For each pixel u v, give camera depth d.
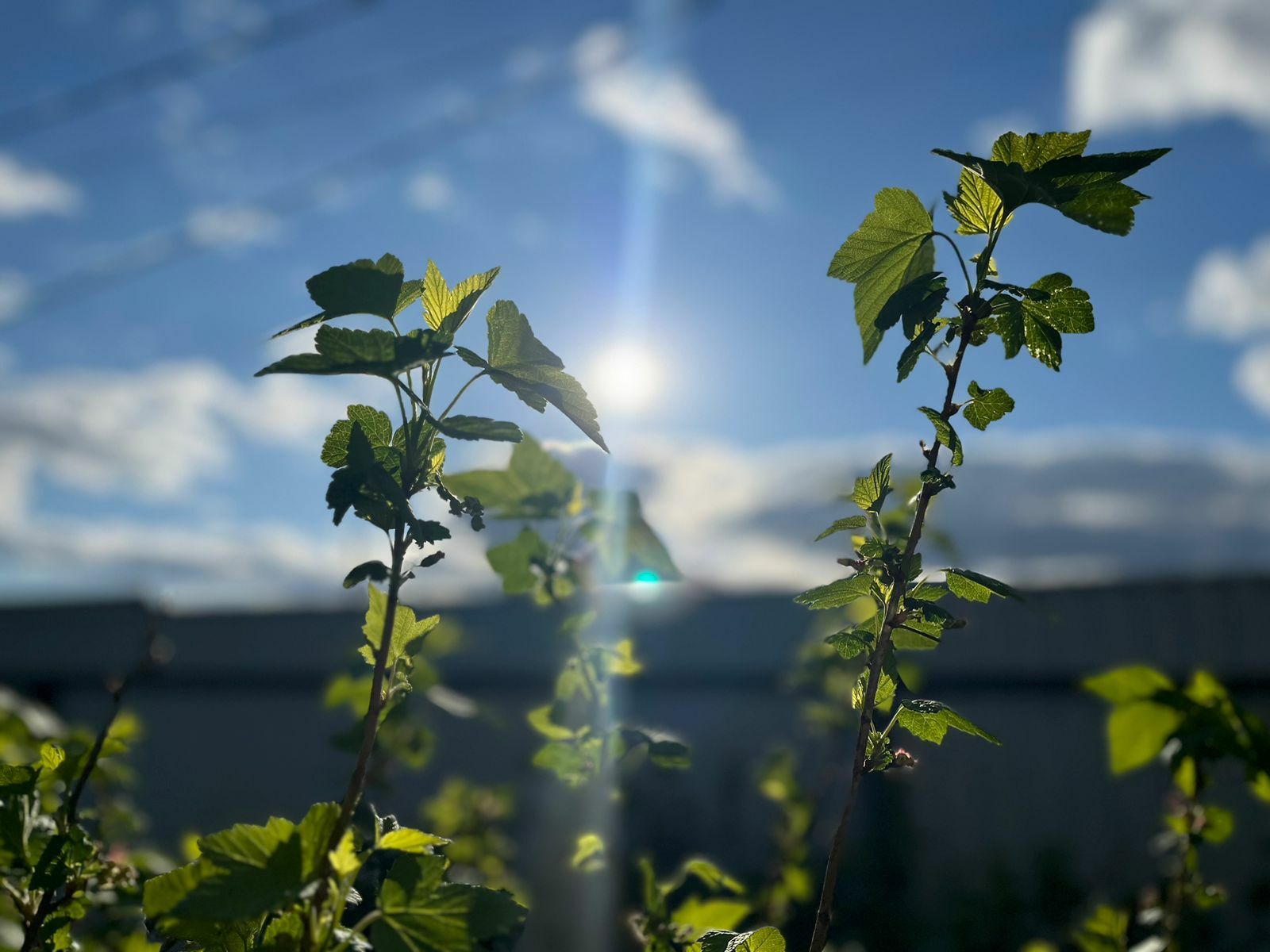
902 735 5.90
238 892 0.48
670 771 1.02
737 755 6.28
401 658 0.58
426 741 1.41
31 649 8.42
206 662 8.00
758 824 6.05
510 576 1.08
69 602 8.44
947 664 6.09
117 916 0.82
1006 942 4.52
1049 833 5.82
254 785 7.73
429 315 0.58
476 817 2.10
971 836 5.95
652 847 5.39
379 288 0.54
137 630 8.21
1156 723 0.99
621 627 1.10
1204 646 5.57
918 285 0.62
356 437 0.54
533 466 1.10
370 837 0.66
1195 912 1.19
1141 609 5.74
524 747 6.59
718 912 1.00
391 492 0.53
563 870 2.85
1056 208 0.57
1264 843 4.99
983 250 0.61
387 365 0.52
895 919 5.06
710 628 6.53
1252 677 5.44
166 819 7.93
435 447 0.58
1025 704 6.03
